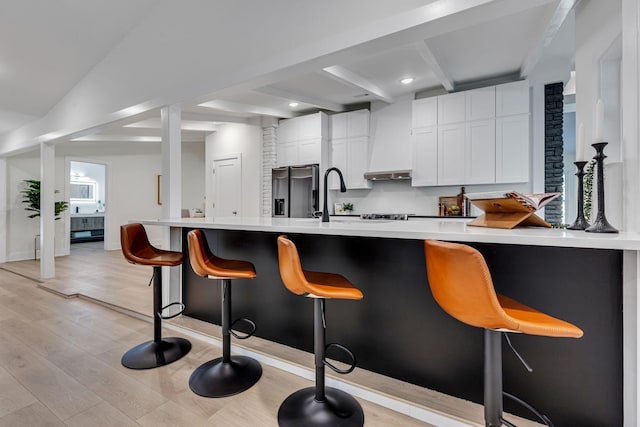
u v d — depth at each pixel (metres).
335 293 1.43
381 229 1.52
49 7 3.06
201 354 2.28
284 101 4.80
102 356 2.26
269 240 2.33
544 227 1.56
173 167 3.14
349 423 1.54
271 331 2.33
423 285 1.75
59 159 6.61
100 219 9.23
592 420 1.39
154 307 2.29
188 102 3.04
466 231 1.38
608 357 1.36
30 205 6.15
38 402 1.73
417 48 3.03
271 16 2.46
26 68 3.75
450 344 1.68
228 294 1.97
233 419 1.60
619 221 1.66
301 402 1.66
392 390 1.73
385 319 1.86
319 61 2.28
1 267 5.37
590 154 2.04
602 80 1.97
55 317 3.06
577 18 2.21
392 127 4.79
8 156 5.84
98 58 3.78
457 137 4.12
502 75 3.94
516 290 1.52
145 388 1.86
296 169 5.18
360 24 2.05
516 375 1.53
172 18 3.09
